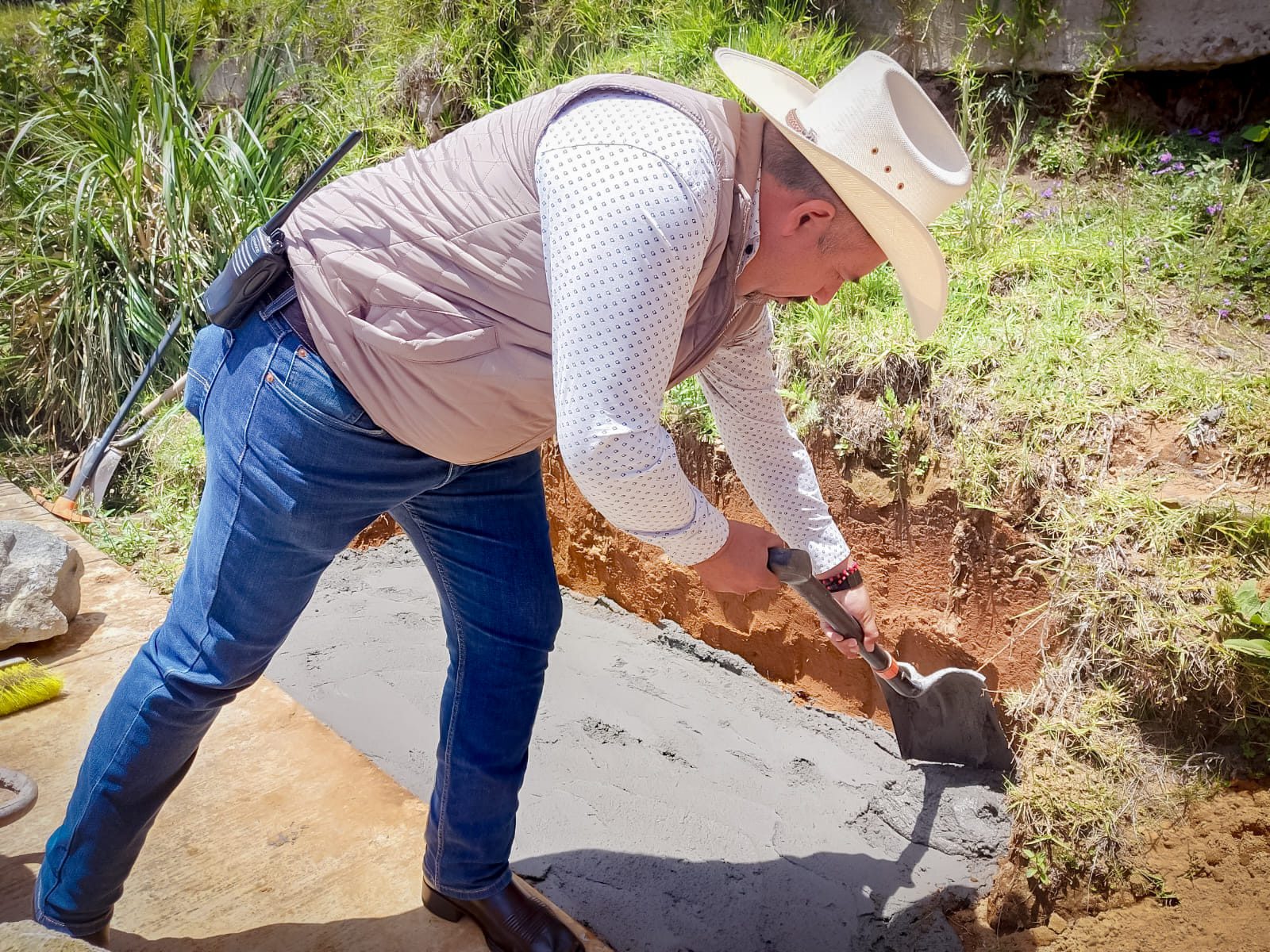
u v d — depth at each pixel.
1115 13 3.64
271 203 5.27
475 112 5.04
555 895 2.46
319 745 2.54
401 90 5.32
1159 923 2.17
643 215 1.41
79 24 6.46
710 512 1.65
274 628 1.75
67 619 2.95
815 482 2.24
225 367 1.69
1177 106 3.79
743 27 4.26
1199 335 3.01
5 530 2.93
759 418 2.14
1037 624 2.67
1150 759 2.34
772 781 2.87
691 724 3.13
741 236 1.56
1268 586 2.35
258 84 5.64
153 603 3.14
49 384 5.09
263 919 2.06
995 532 2.76
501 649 1.88
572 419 1.46
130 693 1.73
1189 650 2.31
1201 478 2.57
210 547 1.69
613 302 1.41
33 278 5.12
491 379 1.58
